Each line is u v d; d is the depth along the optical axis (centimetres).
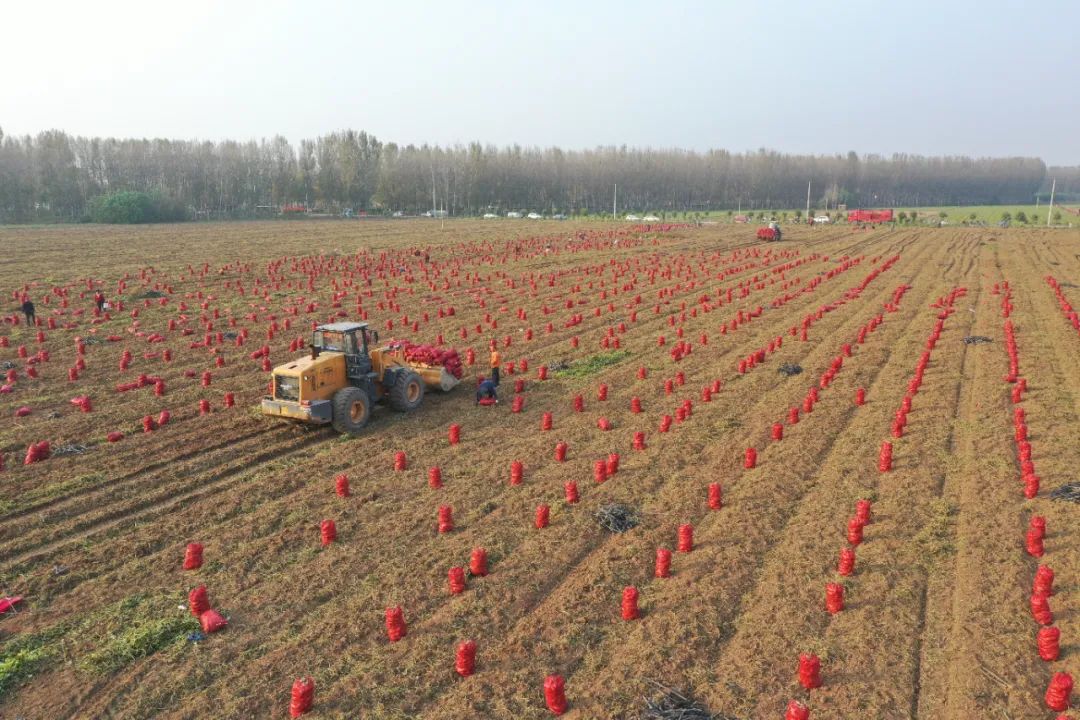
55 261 4497
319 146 13488
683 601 902
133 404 1711
